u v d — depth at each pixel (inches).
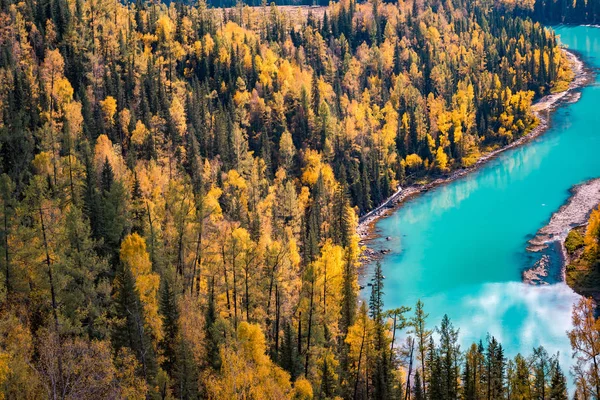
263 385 2098.9
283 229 4825.3
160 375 2172.7
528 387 2856.8
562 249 5201.8
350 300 3280.0
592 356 2000.5
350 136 7170.3
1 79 5177.2
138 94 6230.3
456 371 2947.8
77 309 2268.7
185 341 2231.8
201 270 3031.5
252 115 6919.3
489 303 4370.1
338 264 3486.7
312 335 2970.0
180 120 5792.3
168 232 3208.7
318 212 5305.1
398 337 3885.3
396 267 5103.3
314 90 7672.2
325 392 2664.9
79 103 5167.3
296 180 6451.8
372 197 6929.1
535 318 4114.2
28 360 1688.0
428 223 6146.7
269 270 3011.8
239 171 5713.6
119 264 2758.4
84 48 6378.0
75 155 3996.1
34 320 2213.3
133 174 4013.3
